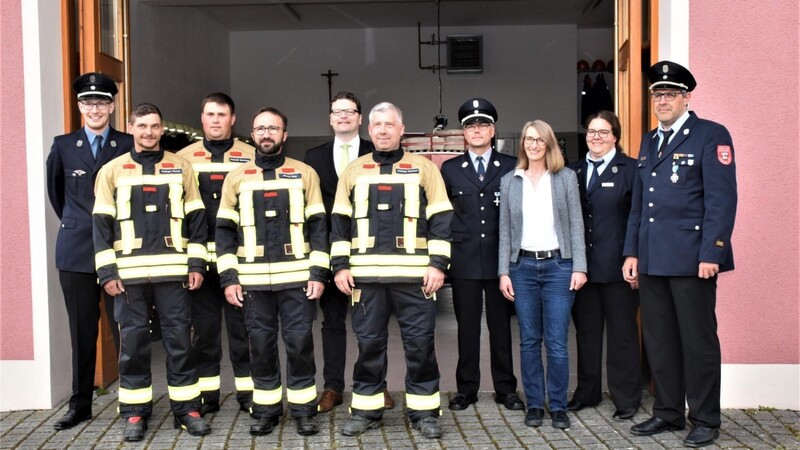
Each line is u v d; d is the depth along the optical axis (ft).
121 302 13.76
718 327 15.47
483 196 15.37
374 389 14.08
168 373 14.16
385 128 13.65
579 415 15.03
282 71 41.45
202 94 36.76
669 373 13.80
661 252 13.24
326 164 15.49
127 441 13.65
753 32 15.21
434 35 40.55
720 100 15.30
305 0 34.68
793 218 15.28
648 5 16.62
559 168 14.38
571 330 24.13
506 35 40.73
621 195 14.73
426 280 13.56
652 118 16.52
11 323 15.72
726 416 14.88
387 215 13.64
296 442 13.53
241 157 15.07
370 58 41.29
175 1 30.37
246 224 13.69
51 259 15.89
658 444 13.28
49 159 14.71
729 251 13.05
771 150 15.26
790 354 15.39
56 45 16.25
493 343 15.69
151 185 13.74
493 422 14.61
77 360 14.61
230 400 16.31
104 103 14.58
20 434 14.16
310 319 13.89
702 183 13.15
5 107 15.62
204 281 14.98
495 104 40.93
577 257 14.21
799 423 14.40
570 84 40.65
